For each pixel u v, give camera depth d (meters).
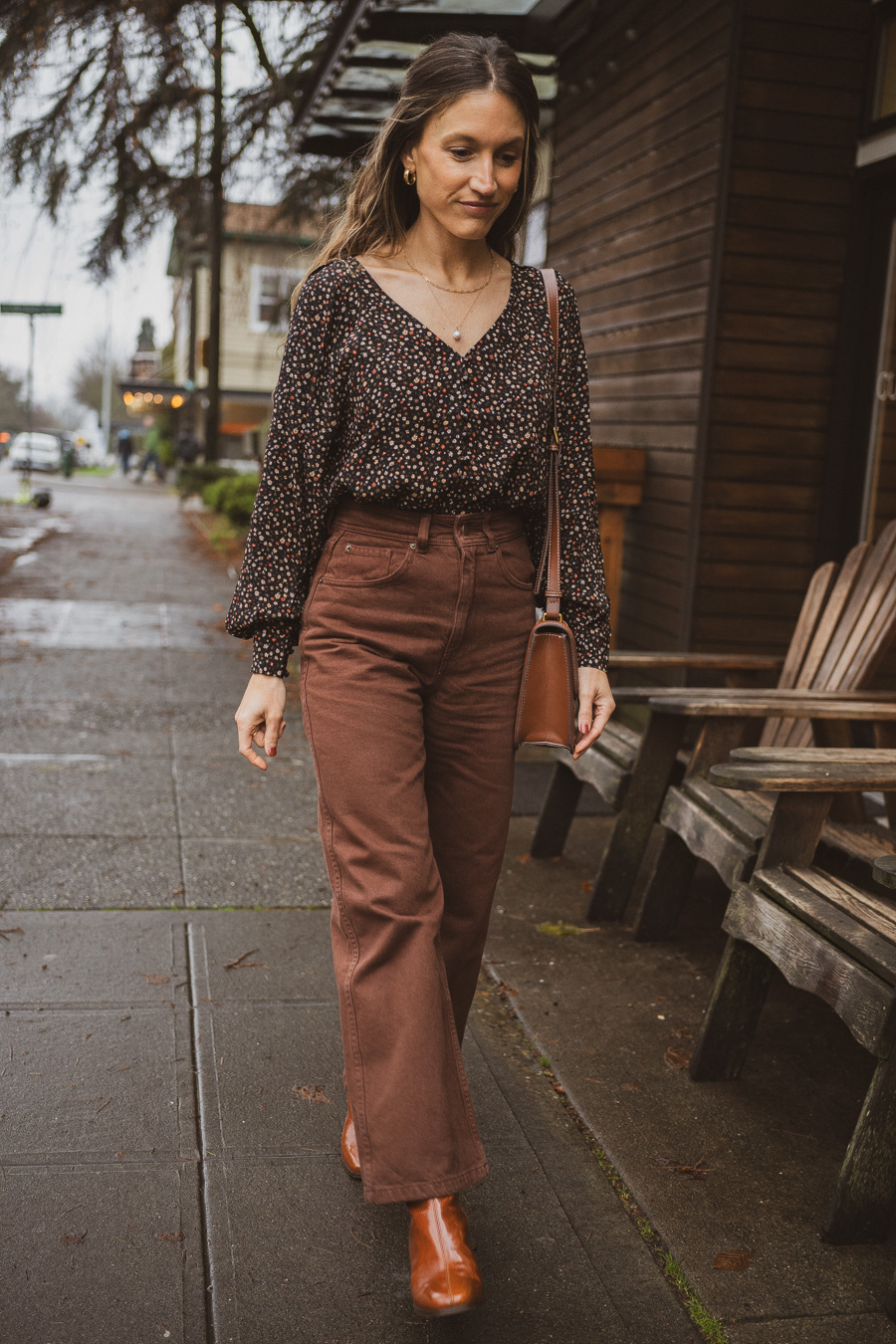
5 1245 1.92
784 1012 2.92
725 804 2.82
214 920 3.24
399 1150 1.65
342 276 1.83
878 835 2.74
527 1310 1.85
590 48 6.54
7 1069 2.42
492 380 1.81
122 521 17.56
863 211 4.92
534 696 1.94
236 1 10.44
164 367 37.97
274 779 4.69
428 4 6.22
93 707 5.71
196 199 12.20
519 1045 2.69
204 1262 1.91
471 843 1.97
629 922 3.44
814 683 3.62
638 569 5.75
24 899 3.31
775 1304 1.88
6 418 61.97
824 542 5.11
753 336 4.98
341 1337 1.77
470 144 1.77
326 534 1.90
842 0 4.80
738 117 4.83
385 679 1.82
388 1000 1.71
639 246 5.81
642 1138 2.33
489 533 1.84
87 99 10.68
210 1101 2.36
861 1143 2.01
